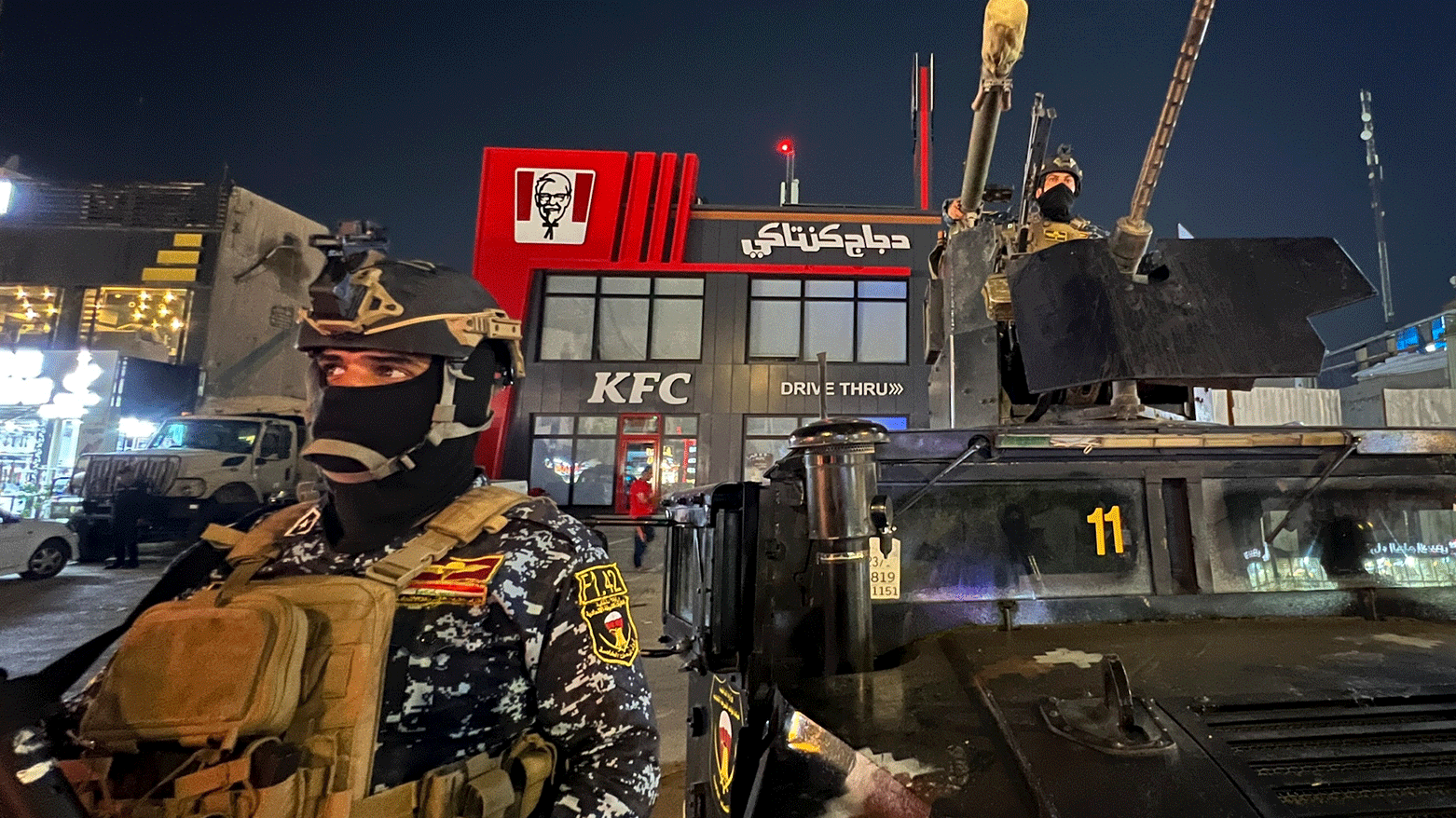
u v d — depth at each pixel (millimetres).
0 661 7227
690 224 18969
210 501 13141
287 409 15430
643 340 18734
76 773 1164
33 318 21391
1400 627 2170
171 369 20094
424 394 1430
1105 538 2377
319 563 1433
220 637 1159
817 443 2033
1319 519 2424
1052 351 2766
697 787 2852
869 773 1477
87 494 12773
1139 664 1832
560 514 1538
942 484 2367
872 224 19000
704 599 2742
